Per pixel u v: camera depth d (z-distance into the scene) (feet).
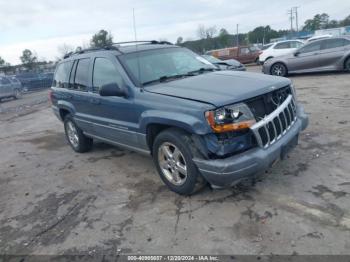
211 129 11.00
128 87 14.16
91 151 21.20
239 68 33.09
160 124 12.87
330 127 19.69
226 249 9.92
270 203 11.98
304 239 9.86
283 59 45.37
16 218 13.53
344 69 41.32
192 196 13.23
